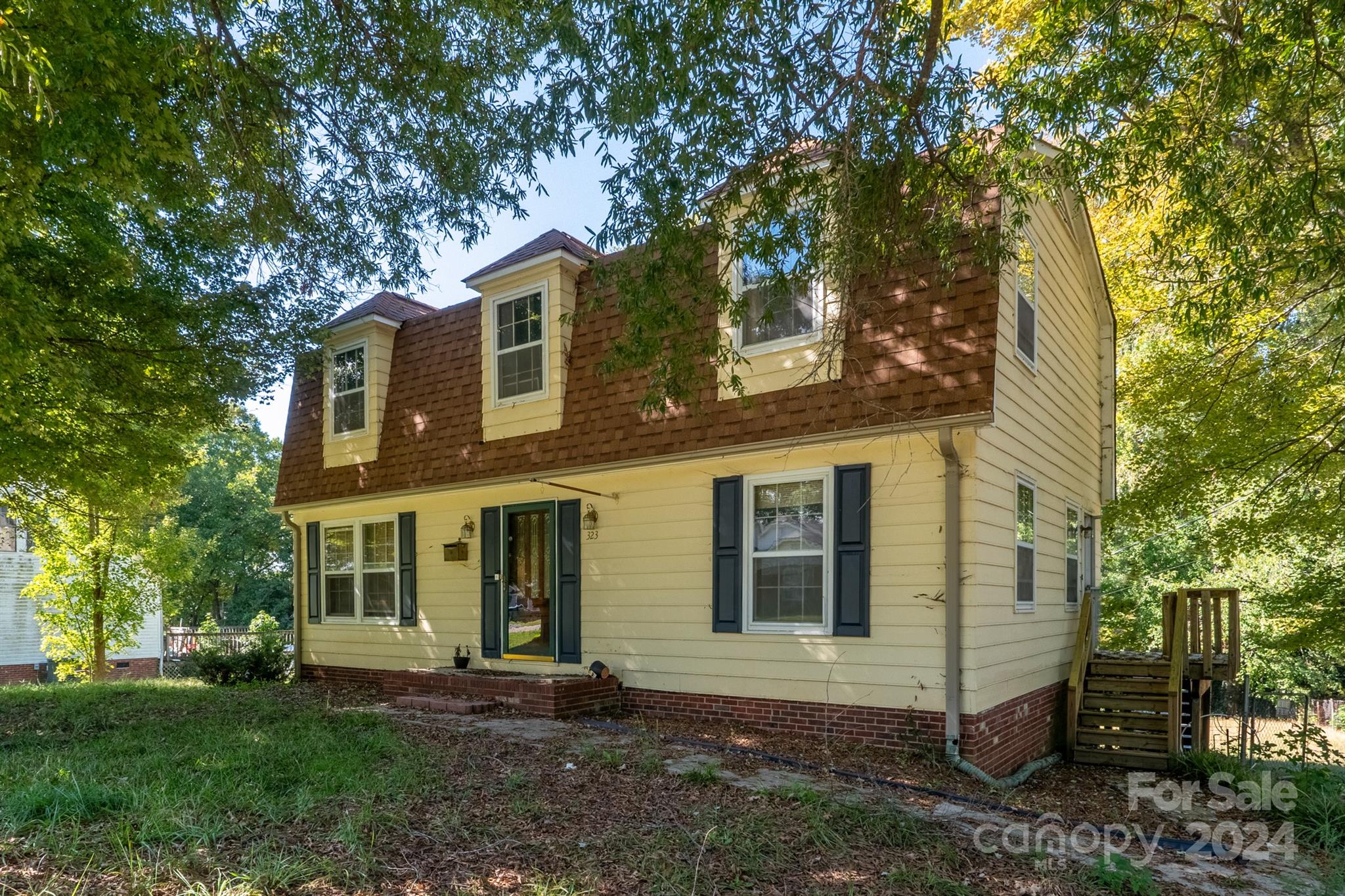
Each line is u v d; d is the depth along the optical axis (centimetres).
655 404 726
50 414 991
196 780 549
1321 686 1590
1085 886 436
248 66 754
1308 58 657
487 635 1076
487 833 470
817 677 798
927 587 744
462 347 1156
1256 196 701
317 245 987
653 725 845
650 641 923
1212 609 1145
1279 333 1042
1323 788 630
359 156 888
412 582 1173
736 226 688
